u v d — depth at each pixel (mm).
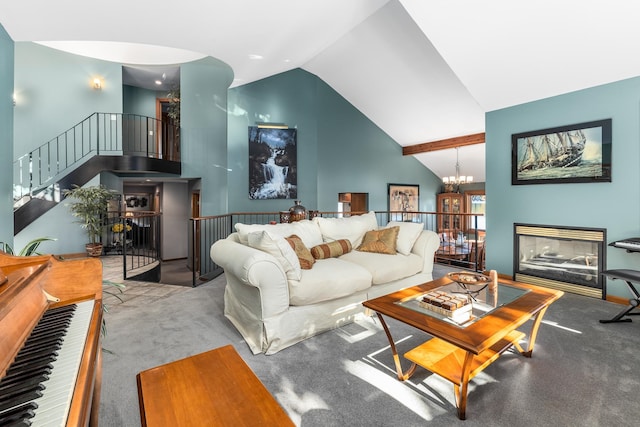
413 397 1727
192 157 6633
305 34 4262
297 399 1708
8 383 706
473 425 1508
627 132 3229
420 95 6684
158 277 4535
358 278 2695
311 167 7145
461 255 6828
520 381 1862
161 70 6965
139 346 2285
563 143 3664
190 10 2875
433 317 1781
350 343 2344
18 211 5246
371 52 5898
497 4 2941
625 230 3262
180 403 1140
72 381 728
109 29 3029
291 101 6922
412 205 9242
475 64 3666
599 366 2025
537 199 3930
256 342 2242
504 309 1908
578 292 3602
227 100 6340
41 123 6082
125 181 7875
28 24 2645
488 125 4395
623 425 1495
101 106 6504
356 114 7957
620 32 2854
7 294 792
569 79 3475
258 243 2363
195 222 3982
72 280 1321
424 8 3143
